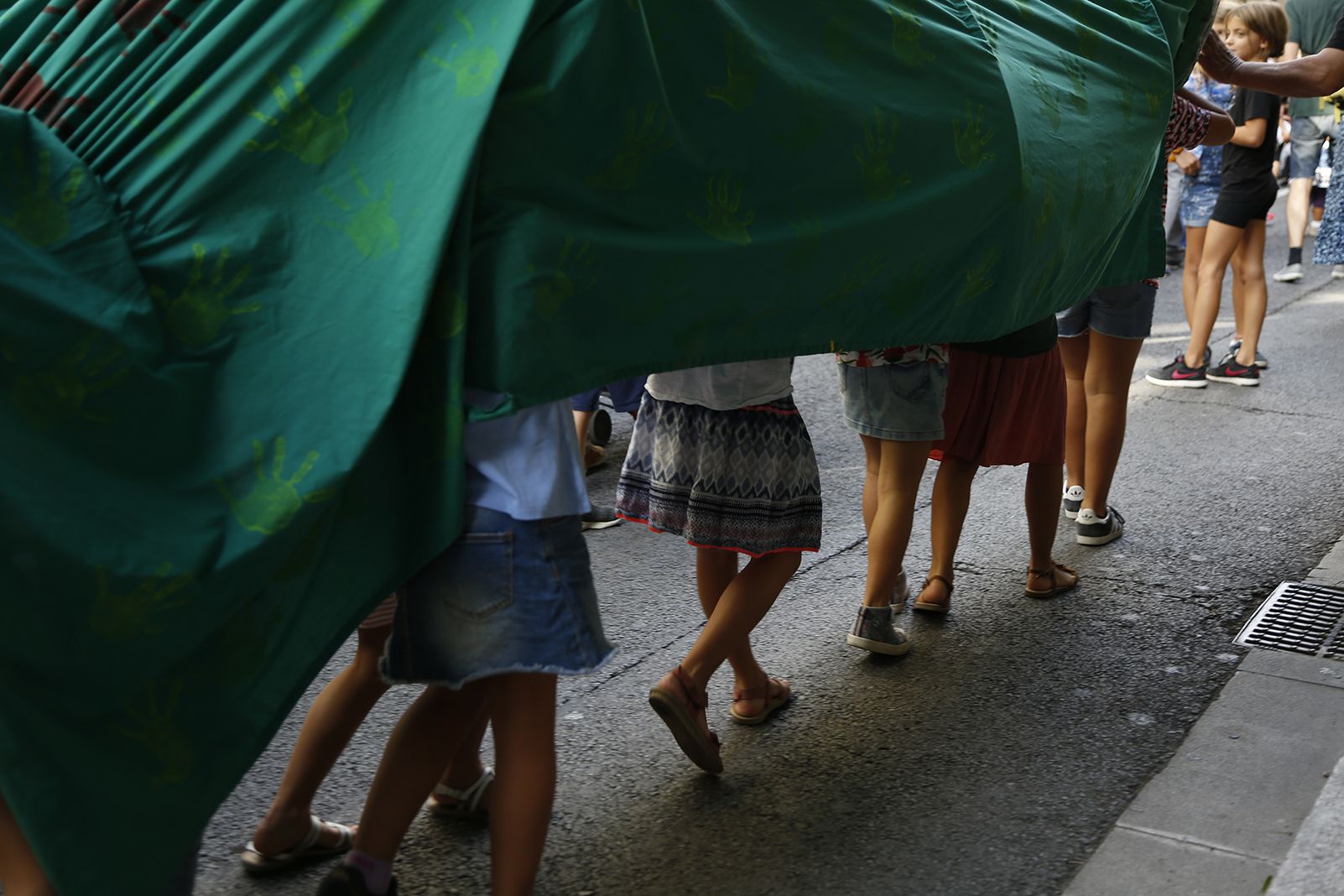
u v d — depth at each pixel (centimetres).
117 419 191
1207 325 733
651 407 335
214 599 195
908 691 378
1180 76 396
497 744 238
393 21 207
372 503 213
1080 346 508
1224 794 315
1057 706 367
